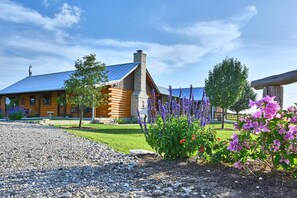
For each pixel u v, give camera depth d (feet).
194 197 9.52
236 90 64.69
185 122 15.80
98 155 18.70
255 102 11.09
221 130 51.88
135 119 63.41
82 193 10.35
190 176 12.04
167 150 15.44
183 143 15.33
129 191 10.55
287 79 9.93
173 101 16.60
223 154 12.89
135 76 68.49
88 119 56.08
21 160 16.49
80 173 13.62
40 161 16.38
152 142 16.28
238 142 11.49
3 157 17.17
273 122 10.70
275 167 10.97
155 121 16.57
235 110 110.01
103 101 47.11
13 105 73.92
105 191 10.59
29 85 77.66
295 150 10.32
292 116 10.52
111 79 60.34
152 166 14.60
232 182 10.75
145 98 68.39
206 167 13.43
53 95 67.00
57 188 11.00
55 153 18.99
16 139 24.82
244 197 9.17
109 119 57.72
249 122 11.09
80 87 42.78
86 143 24.13
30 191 10.61
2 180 12.19
